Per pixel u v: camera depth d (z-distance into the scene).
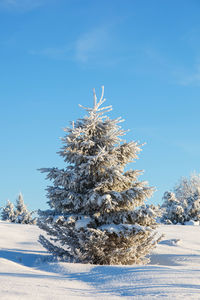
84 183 14.22
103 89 15.17
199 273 8.23
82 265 10.46
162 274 8.02
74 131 14.22
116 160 14.29
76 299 5.64
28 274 8.31
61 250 14.27
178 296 5.80
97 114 14.84
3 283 6.31
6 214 45.75
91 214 14.13
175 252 18.86
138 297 5.87
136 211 13.34
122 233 13.02
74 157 14.17
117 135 14.62
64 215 13.99
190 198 47.75
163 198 47.91
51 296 5.64
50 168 13.95
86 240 12.84
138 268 9.12
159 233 26.92
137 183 14.25
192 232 29.25
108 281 7.68
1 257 12.88
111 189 14.27
